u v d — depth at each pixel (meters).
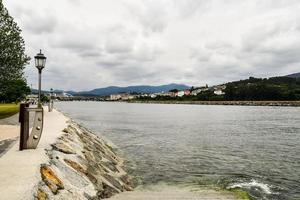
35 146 12.91
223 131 48.28
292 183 17.47
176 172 19.62
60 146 14.51
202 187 15.74
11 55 32.69
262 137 40.25
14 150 12.72
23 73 34.34
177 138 38.34
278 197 14.94
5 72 32.56
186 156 25.66
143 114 105.50
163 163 22.56
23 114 12.75
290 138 39.38
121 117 86.12
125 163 22.45
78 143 18.80
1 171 9.33
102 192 11.61
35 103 100.69
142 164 22.11
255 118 85.75
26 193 7.55
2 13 32.59
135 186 15.87
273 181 17.84
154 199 11.67
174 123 65.31
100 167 15.94
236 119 80.94
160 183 16.69
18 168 9.69
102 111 128.38
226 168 21.11
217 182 17.17
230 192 14.03
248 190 15.91
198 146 31.59
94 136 31.42
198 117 89.62
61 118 34.41
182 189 14.99
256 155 26.64
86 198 9.84
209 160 24.00
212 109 162.75
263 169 21.02
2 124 26.89
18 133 20.12
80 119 75.00
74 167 12.12
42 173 9.40
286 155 26.73
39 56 14.73
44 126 23.91
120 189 13.91
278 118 86.06
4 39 32.16
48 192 8.41
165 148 29.97
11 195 7.38
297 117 90.81
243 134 43.94
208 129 51.75
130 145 31.80
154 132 45.56
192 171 20.00
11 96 64.75
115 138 37.69
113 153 25.69
